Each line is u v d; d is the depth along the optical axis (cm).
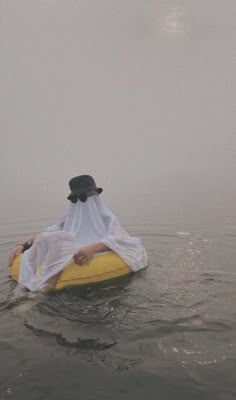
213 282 431
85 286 427
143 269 480
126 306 373
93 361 282
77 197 484
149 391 248
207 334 314
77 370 272
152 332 320
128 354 289
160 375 263
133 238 503
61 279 423
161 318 345
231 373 262
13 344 308
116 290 413
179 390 247
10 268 482
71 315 356
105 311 363
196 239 631
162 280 440
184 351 290
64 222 508
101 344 304
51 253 433
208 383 253
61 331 326
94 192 494
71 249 446
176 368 270
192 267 485
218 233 665
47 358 288
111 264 449
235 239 620
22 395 249
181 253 551
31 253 448
